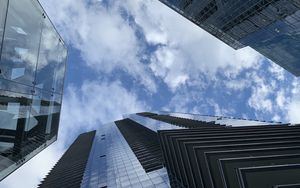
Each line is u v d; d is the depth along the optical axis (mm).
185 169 23641
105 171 43094
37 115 19047
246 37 62469
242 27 58094
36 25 17781
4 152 14039
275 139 24500
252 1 46156
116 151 60031
